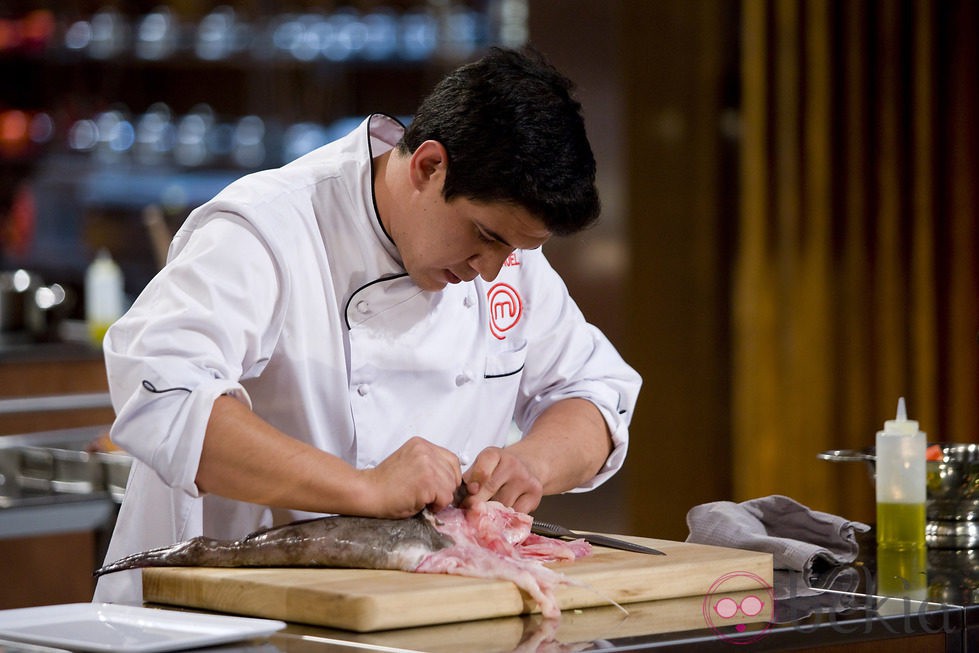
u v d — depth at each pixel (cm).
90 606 321
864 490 892
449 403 428
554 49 904
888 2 874
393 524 345
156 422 349
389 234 403
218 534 415
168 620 305
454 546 340
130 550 415
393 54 1209
